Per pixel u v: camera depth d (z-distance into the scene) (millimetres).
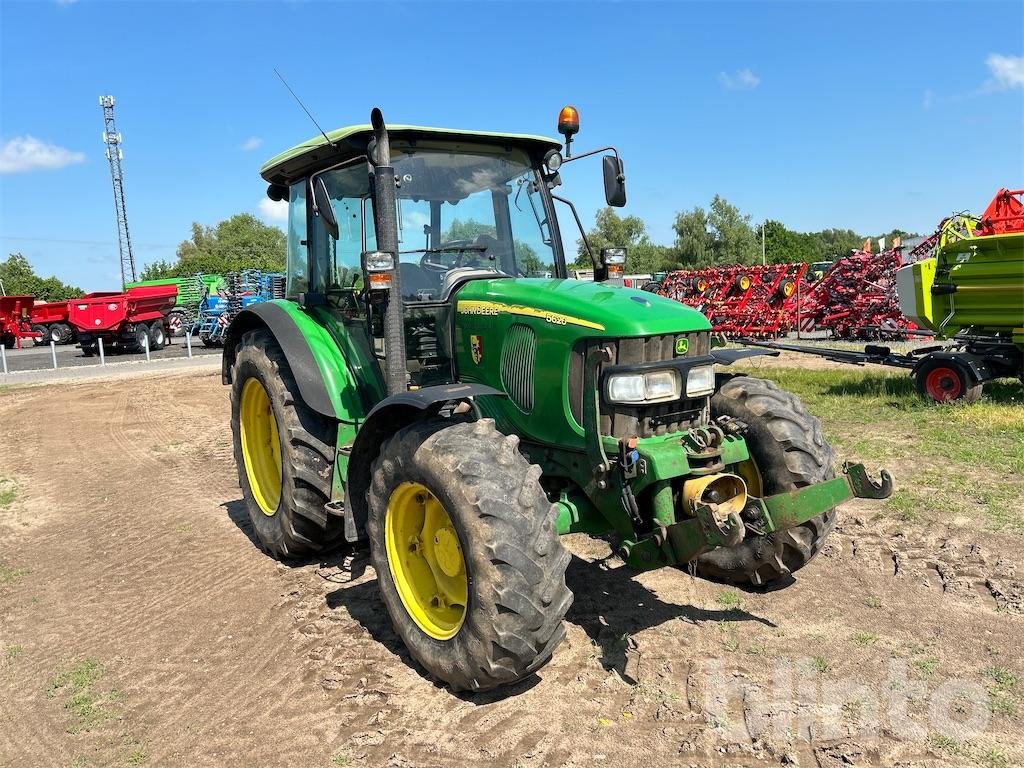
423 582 3533
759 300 17125
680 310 3482
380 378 4219
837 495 3078
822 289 16688
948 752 2750
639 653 3506
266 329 5141
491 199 4500
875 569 4332
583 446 3420
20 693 3504
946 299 8852
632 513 3271
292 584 4562
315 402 4309
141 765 2918
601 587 4230
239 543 5336
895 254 16047
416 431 3348
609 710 3078
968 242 8438
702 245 50656
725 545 2910
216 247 82312
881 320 16062
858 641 3547
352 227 4426
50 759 2990
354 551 5074
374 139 3846
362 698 3270
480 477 3035
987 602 3889
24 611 4398
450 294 4105
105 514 6203
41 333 27672
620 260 4645
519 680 3119
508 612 2918
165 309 26062
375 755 2871
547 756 2803
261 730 3090
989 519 4938
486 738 2930
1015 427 7152
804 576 4281
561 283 3762
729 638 3615
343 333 4590
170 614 4242
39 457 8578
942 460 6234
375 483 3537
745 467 3930
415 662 3553
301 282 5176
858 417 8000
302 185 5090
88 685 3527
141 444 9102
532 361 3598
